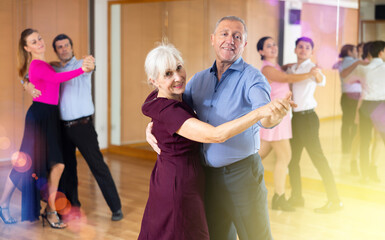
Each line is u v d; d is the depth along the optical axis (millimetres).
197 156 1947
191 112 1886
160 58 1834
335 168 4258
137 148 6051
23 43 3328
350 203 4059
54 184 3369
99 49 6121
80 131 3381
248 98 1913
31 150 3305
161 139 1886
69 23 5766
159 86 1895
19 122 5348
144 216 1999
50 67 3240
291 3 4289
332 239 3193
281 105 1542
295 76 3855
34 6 5391
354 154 4145
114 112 6246
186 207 1868
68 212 3576
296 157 3922
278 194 3850
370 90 3996
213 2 5070
